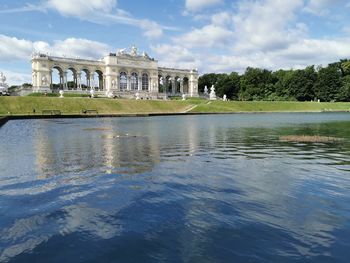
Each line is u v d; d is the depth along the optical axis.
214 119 56.69
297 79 145.00
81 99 81.88
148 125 41.00
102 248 6.62
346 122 46.75
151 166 14.23
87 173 12.89
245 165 14.48
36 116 57.84
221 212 8.55
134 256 6.30
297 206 9.00
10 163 15.05
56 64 127.94
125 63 144.88
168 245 6.73
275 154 17.50
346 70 151.12
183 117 64.81
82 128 36.06
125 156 16.77
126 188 10.74
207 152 18.14
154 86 153.75
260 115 75.69
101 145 21.12
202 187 10.85
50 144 21.88
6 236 7.21
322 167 14.07
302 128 35.50
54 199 9.69
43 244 6.82
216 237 7.08
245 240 6.93
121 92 134.25
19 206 9.11
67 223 7.90
